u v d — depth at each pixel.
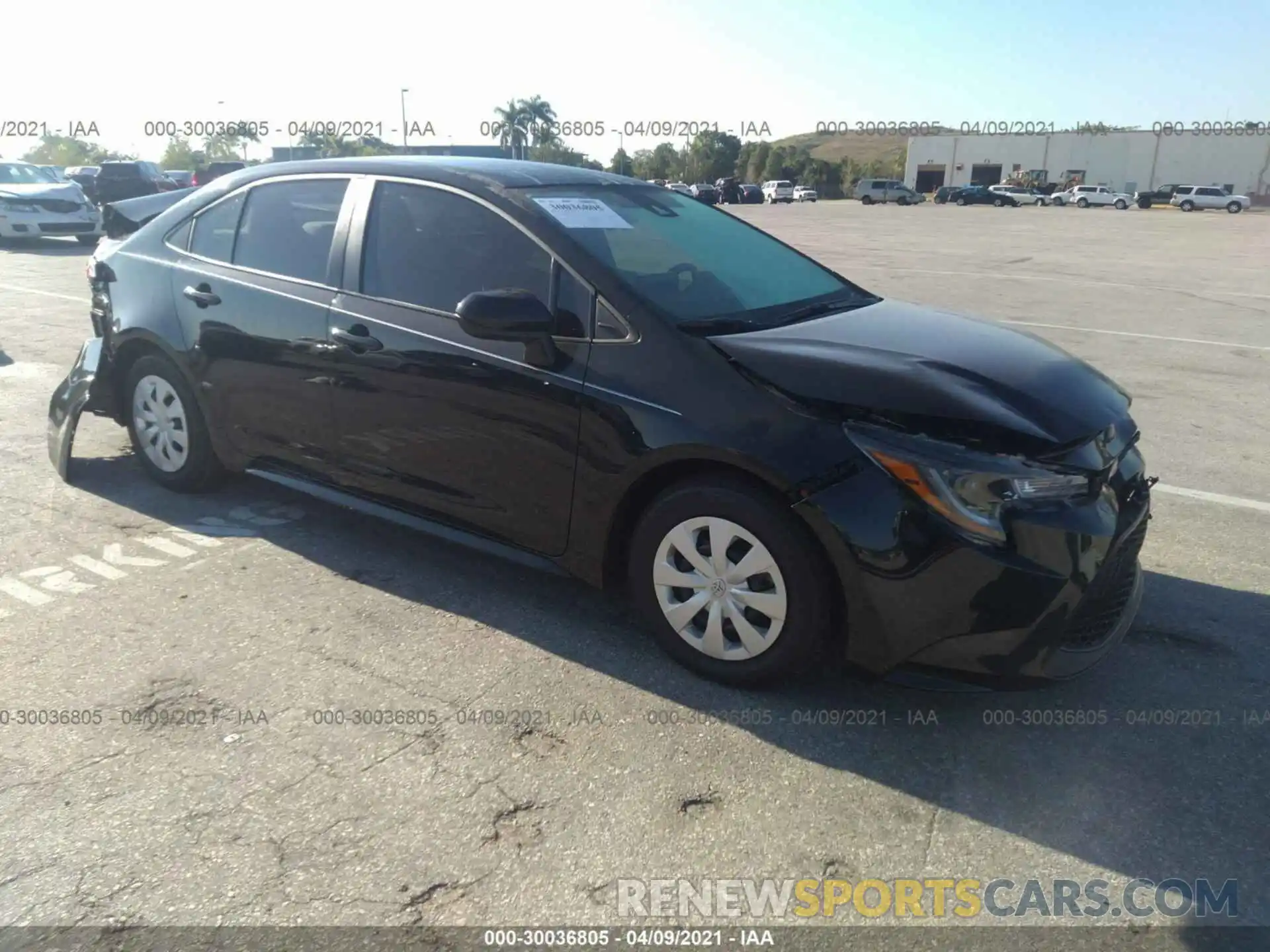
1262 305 12.52
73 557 4.05
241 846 2.41
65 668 3.20
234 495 4.80
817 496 2.76
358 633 3.47
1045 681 2.78
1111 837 2.51
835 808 2.60
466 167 3.87
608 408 3.13
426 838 2.46
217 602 3.68
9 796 2.57
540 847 2.43
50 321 9.53
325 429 3.96
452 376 3.47
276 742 2.83
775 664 3.00
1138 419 6.59
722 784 2.68
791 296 3.75
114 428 5.92
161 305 4.48
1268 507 4.87
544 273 3.38
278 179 4.25
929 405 2.75
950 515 2.67
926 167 80.38
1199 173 70.00
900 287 14.09
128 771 2.69
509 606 3.69
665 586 3.17
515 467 3.40
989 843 2.49
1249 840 2.50
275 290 4.06
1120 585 2.99
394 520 3.84
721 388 2.96
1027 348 3.35
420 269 3.68
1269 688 3.20
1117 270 17.12
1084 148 73.88
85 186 29.39
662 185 4.50
